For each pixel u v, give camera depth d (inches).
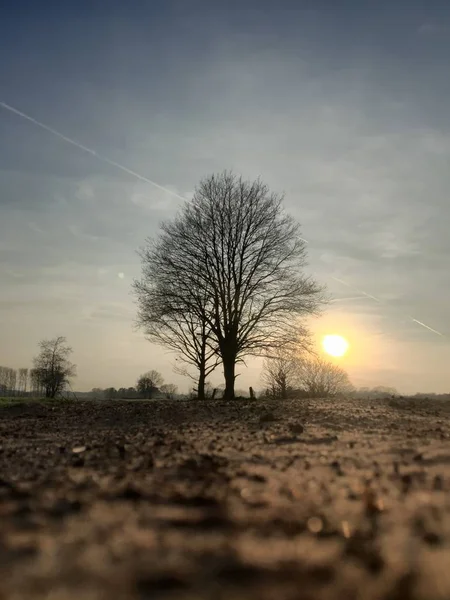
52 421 615.8
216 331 1317.7
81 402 1032.2
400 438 383.2
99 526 156.3
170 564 122.0
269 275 1322.6
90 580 112.7
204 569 118.9
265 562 123.3
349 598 102.3
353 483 217.5
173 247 1338.6
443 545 135.1
